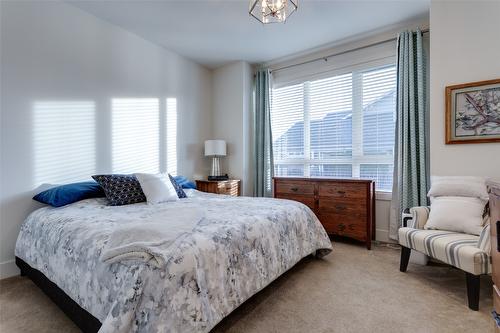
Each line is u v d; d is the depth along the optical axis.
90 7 2.53
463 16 2.30
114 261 1.12
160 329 1.00
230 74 4.02
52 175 2.34
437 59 2.42
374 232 3.10
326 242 2.40
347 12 2.66
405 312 1.59
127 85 2.97
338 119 3.48
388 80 3.10
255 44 3.37
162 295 1.05
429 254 1.91
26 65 2.20
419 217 2.21
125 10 2.58
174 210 1.68
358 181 2.85
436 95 2.43
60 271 1.46
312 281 2.02
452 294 1.81
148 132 3.20
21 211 2.17
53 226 1.69
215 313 1.24
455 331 1.41
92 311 1.19
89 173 2.60
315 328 1.44
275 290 1.88
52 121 2.35
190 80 3.83
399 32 2.97
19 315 1.58
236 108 3.96
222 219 1.68
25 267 1.95
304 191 3.25
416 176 2.75
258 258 1.62
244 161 3.92
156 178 2.50
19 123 2.16
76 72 2.52
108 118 2.78
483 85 2.20
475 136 2.24
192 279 1.16
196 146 3.91
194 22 2.82
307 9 2.60
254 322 1.50
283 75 3.93
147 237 1.21
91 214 1.84
